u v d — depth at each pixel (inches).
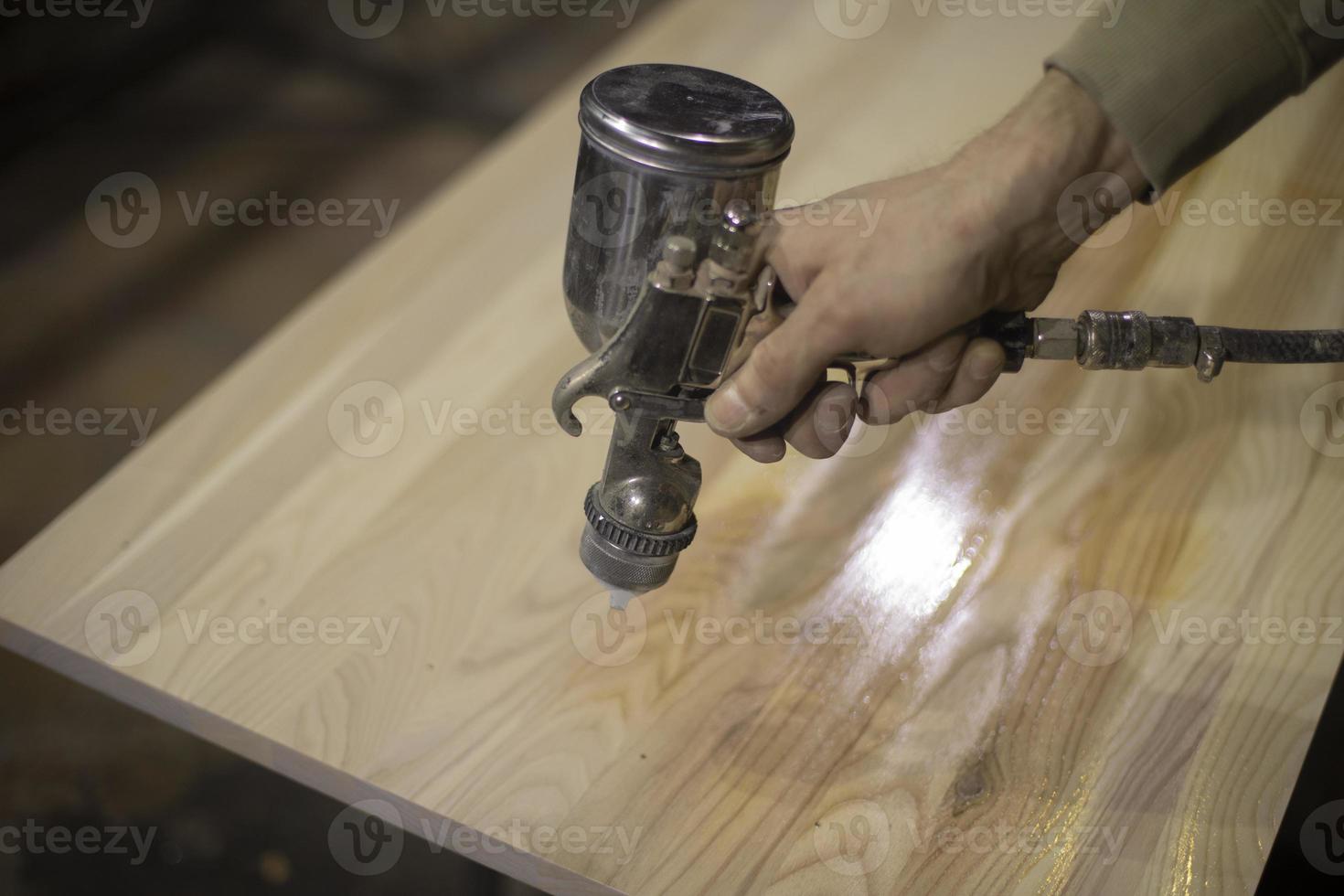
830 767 36.7
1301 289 52.6
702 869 34.0
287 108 114.7
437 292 52.7
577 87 65.1
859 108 61.3
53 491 80.5
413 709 37.8
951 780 36.4
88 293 95.5
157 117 111.9
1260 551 43.1
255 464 45.2
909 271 30.8
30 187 103.6
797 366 31.5
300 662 38.8
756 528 44.0
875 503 44.9
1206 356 33.5
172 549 42.0
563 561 42.6
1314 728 37.7
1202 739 37.4
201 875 62.1
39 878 61.1
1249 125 33.9
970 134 58.8
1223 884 34.0
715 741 37.3
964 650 40.1
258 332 93.6
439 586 41.5
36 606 39.8
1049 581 42.2
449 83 119.4
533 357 49.9
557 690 38.5
